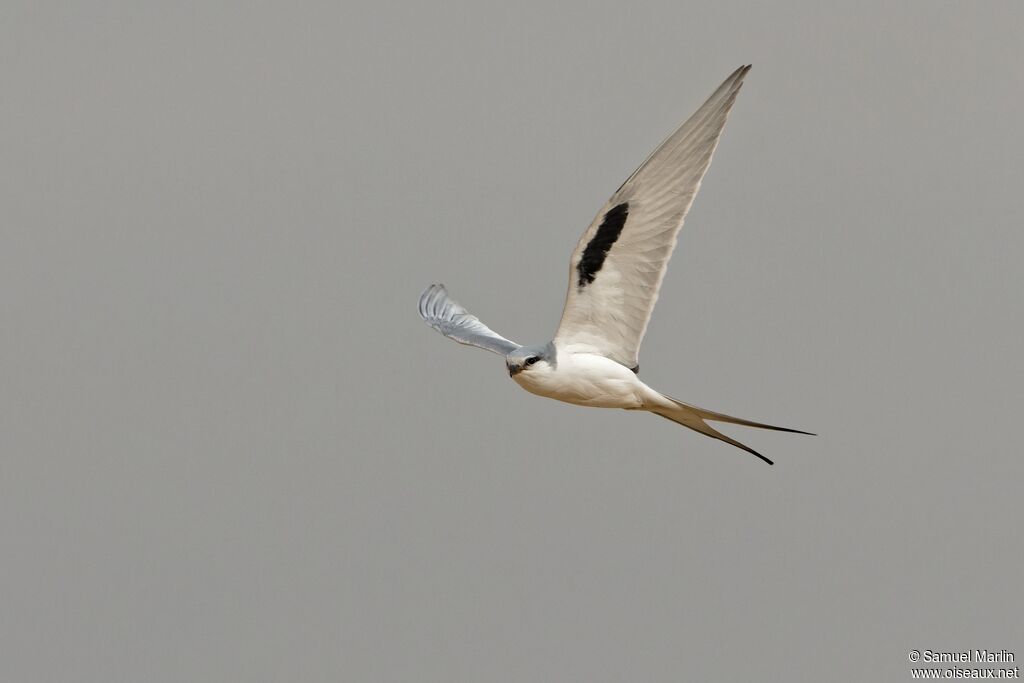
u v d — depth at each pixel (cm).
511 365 1579
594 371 1548
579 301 1540
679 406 1561
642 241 1499
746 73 1428
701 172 1462
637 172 1454
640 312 1530
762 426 1533
